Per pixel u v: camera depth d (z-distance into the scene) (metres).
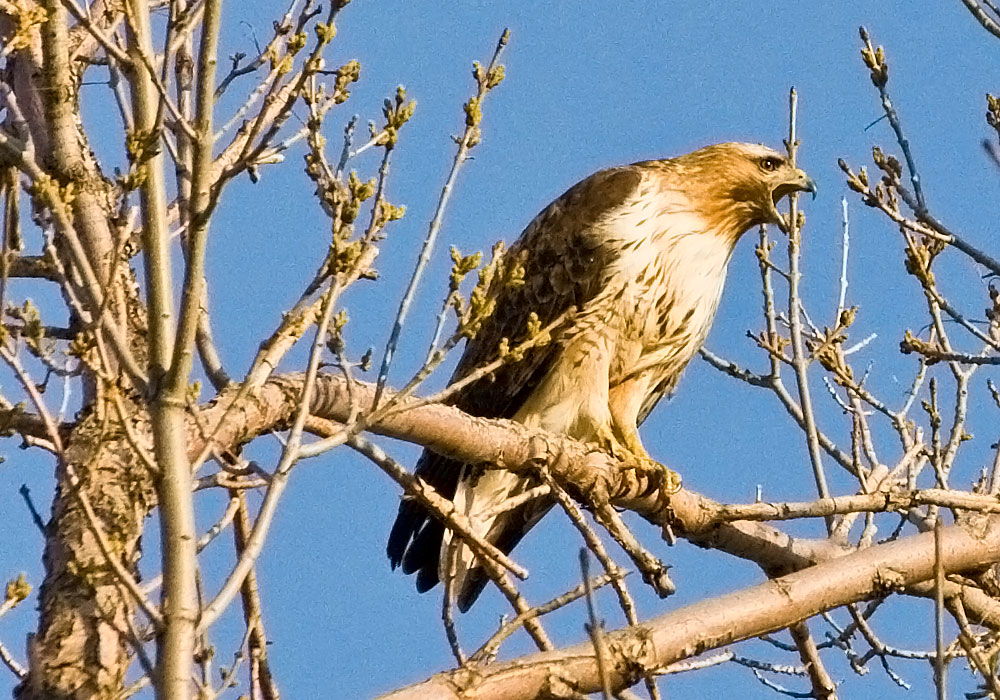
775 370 13.27
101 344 7.07
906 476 13.72
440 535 14.29
